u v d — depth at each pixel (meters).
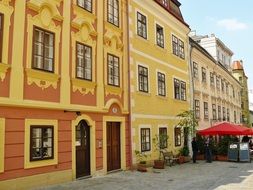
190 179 15.50
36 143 12.45
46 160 12.75
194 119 24.91
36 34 12.83
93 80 15.77
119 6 18.67
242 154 24.81
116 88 17.48
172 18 25.27
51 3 13.54
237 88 53.75
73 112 14.29
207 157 24.52
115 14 18.27
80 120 14.76
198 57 31.77
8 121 11.41
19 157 11.66
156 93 21.84
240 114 55.47
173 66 25.05
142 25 20.91
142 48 20.53
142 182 14.31
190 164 22.80
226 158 25.69
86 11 15.61
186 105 26.78
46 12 13.33
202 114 32.09
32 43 12.54
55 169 13.16
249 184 14.20
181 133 24.94
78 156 14.74
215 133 25.28
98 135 15.93
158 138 21.22
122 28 18.75
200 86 31.97
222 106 41.00
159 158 21.17
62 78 13.80
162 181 14.73
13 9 11.92
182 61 26.97
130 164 18.30
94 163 15.52
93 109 15.47
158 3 22.72
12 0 11.91
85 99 15.12
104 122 16.44
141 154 19.16
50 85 13.19
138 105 19.48
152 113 21.03
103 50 16.72
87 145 15.36
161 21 23.66
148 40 21.39
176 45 26.06
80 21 15.17
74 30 14.80
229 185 13.91
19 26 12.08
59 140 13.48
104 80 16.59
